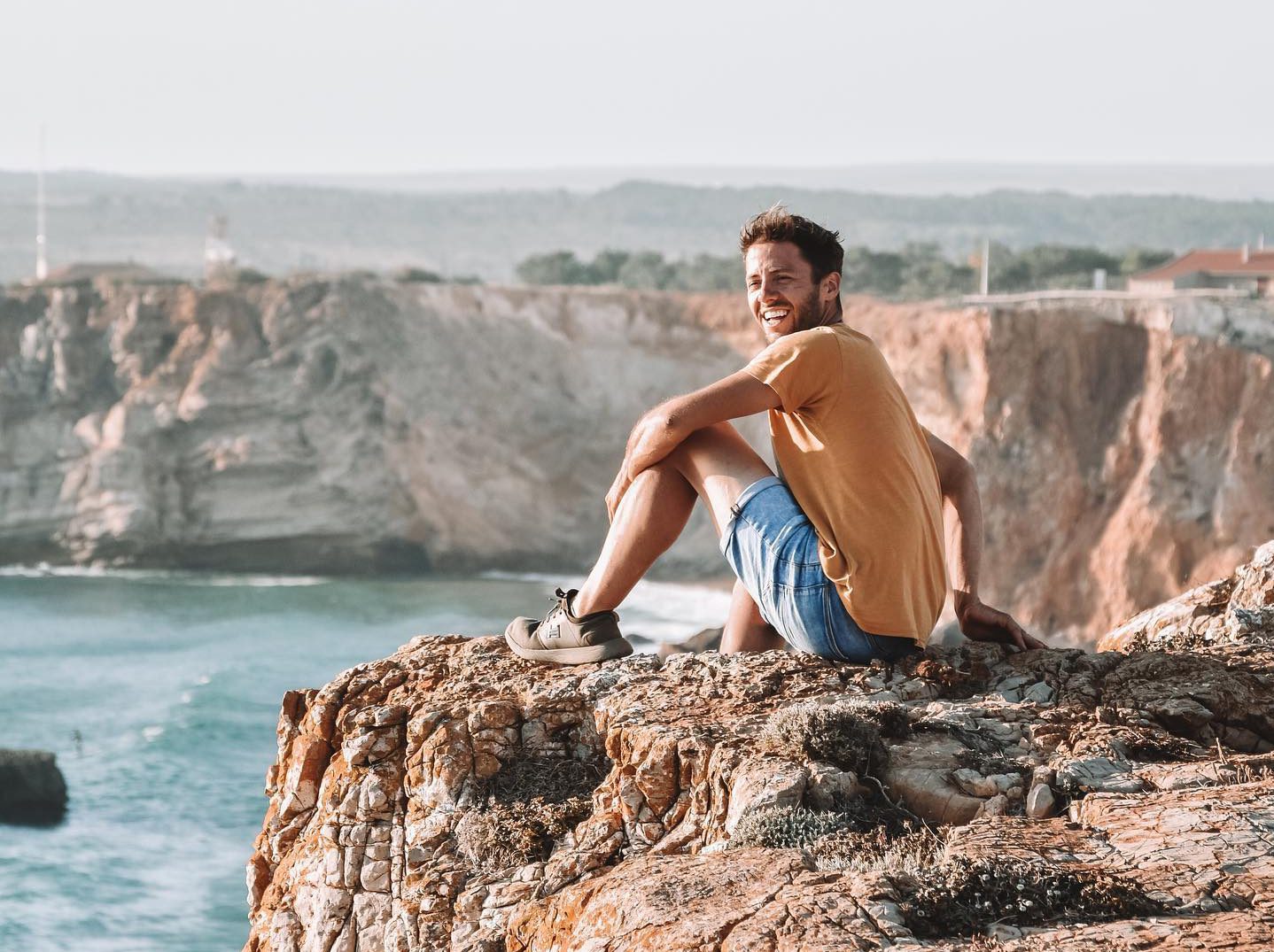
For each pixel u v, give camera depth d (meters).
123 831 40.91
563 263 187.75
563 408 94.06
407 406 90.44
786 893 3.35
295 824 5.39
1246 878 3.23
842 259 5.11
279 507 86.06
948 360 73.69
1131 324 71.69
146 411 87.06
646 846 4.30
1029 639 5.25
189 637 70.06
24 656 65.44
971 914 3.16
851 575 4.68
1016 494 70.00
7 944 31.44
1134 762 4.16
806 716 4.22
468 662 5.51
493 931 4.27
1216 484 66.62
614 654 5.25
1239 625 5.85
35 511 86.81
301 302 90.62
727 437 5.03
